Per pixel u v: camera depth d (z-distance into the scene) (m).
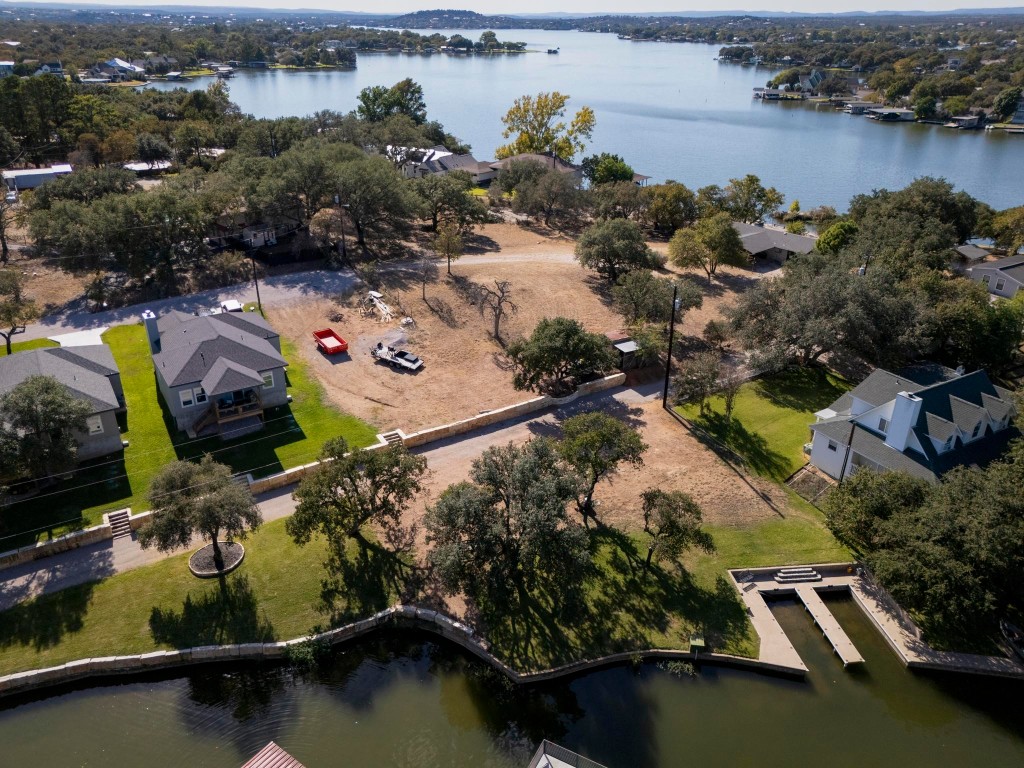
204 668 30.48
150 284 62.88
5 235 73.06
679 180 138.00
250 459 42.19
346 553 35.53
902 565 31.23
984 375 44.78
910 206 84.94
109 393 42.28
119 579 33.44
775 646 31.52
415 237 82.62
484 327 61.75
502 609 32.88
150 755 26.83
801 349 56.22
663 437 47.25
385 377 52.47
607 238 70.88
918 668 30.84
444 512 30.89
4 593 32.41
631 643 31.39
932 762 27.02
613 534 37.62
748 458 45.22
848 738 27.86
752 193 99.12
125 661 29.62
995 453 41.16
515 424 48.00
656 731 28.05
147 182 97.88
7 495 36.97
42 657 29.50
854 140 180.38
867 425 42.47
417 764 26.62
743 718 28.66
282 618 31.94
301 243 72.75
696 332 64.38
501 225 94.62
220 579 33.66
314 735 27.73
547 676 29.97
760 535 38.12
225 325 49.25
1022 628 32.59
